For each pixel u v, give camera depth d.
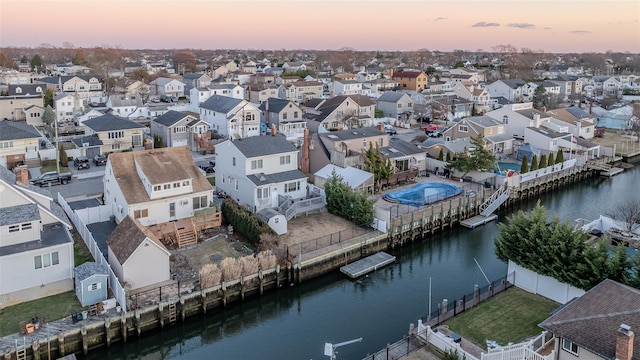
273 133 64.88
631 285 33.59
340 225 54.34
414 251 53.69
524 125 93.12
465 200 61.28
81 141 79.00
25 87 110.88
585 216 63.72
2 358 31.69
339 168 65.00
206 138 85.19
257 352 36.22
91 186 65.25
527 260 39.72
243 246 48.38
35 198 42.50
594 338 26.52
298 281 44.91
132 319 36.50
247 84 153.88
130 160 52.03
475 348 32.81
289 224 54.16
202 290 39.47
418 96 137.62
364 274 47.62
